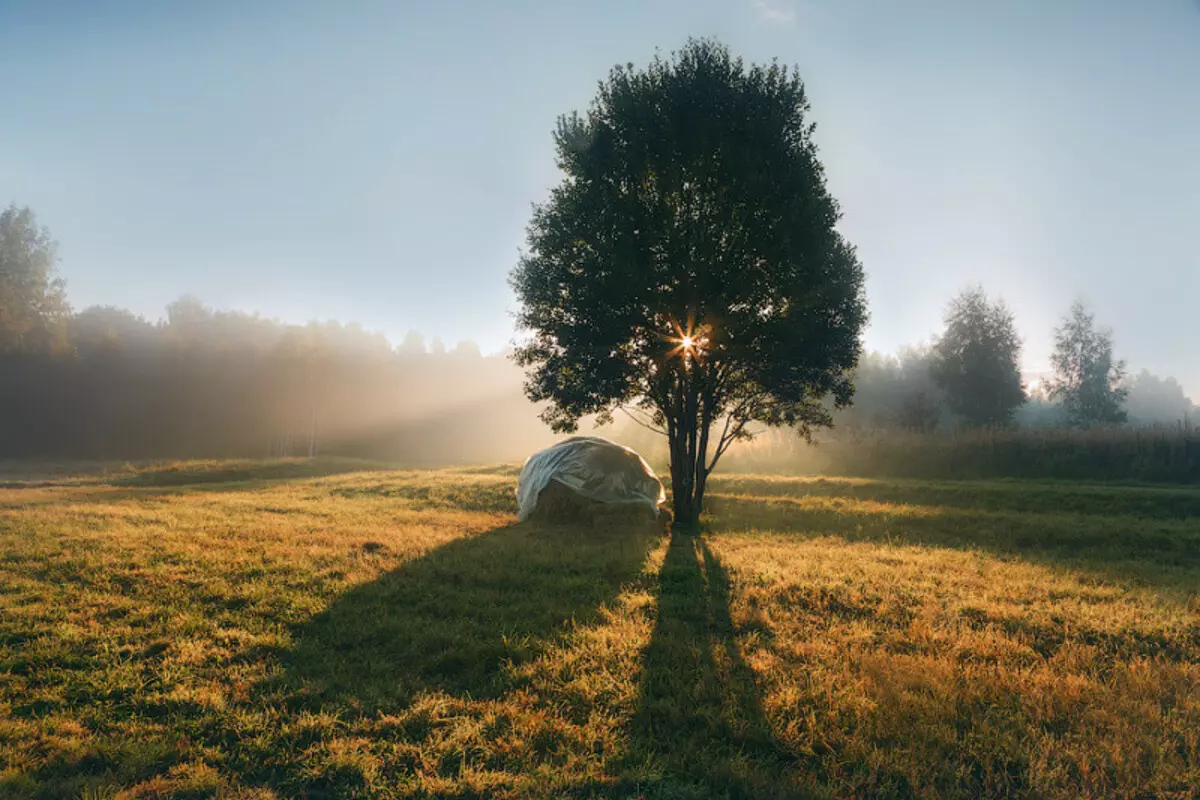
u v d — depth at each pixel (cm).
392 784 450
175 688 579
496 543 1301
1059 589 973
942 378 4588
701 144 1486
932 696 579
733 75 1579
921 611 834
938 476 2609
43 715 531
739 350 1494
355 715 540
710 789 446
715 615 838
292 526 1452
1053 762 471
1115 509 1745
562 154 1650
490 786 443
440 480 2472
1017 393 4434
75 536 1238
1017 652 692
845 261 1593
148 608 789
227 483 2688
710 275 1478
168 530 1338
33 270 6525
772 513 1781
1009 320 4444
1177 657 701
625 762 479
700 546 1336
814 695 572
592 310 1538
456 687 599
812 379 1616
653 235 1466
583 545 1313
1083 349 5006
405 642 712
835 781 450
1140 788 443
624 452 1730
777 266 1478
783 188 1512
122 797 419
